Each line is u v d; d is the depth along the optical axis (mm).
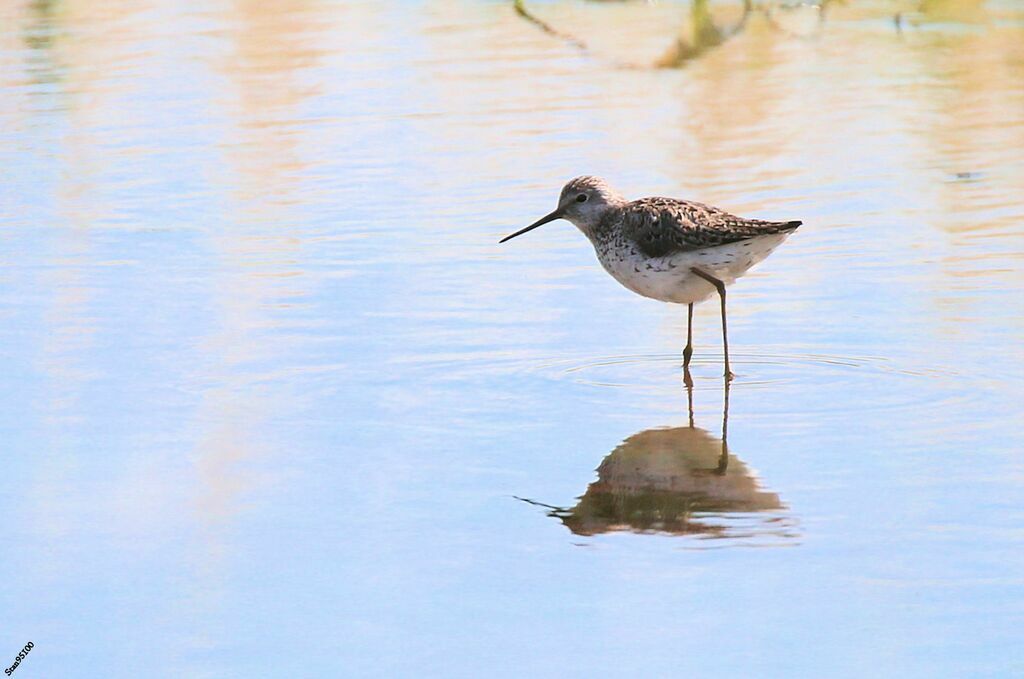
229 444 11672
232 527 10281
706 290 13641
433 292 15250
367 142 20750
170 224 17516
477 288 15398
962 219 17094
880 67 24391
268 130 21375
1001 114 21609
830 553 9688
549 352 13711
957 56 24891
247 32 27562
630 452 11461
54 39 27062
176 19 28828
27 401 12531
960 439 11461
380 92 23281
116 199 18469
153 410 12336
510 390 12781
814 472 10969
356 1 30219
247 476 11102
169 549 9961
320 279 15602
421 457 11406
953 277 15250
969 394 12367
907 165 19297
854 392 12570
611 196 14617
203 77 24266
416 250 16531
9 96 23125
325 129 21406
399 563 9742
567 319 14586
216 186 18906
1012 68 24031
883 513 10234
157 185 19000
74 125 21672
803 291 15102
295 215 17766
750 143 20391
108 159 20078
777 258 16125
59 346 13797
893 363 13164
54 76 24344
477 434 11844
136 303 14938
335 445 11641
